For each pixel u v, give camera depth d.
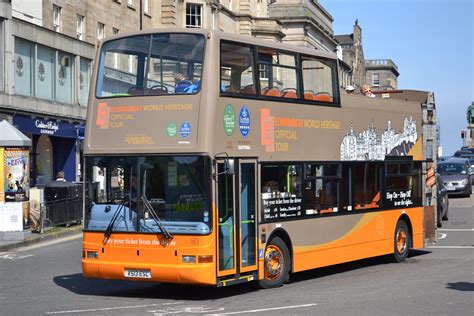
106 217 14.03
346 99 17.58
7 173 25.20
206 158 13.45
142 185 13.79
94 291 15.18
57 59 37.59
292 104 15.71
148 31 14.28
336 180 17.03
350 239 17.39
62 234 26.89
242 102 14.34
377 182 18.73
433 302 13.18
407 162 19.95
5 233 24.36
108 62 14.63
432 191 21.19
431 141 21.53
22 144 25.36
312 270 18.31
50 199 28.55
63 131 38.00
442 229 28.48
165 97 13.86
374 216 18.38
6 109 32.44
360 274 17.38
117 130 14.20
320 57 16.75
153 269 13.53
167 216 13.56
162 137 13.80
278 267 15.25
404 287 15.05
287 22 90.19
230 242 13.90
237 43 14.34
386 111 19.20
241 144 14.24
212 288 15.44
